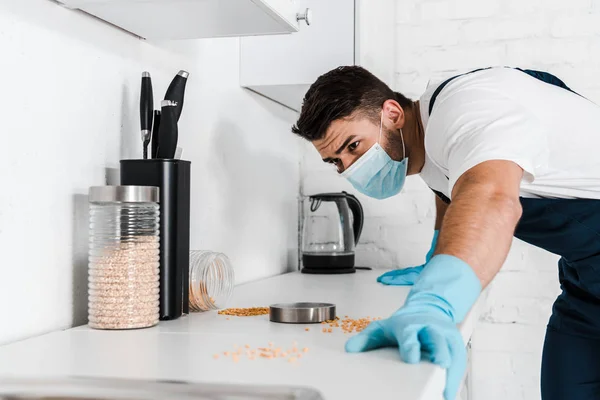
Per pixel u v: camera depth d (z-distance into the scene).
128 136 1.49
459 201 0.99
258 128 2.38
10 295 1.11
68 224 1.27
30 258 1.16
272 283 2.12
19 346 1.03
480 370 2.70
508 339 2.68
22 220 1.14
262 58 2.19
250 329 1.17
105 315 1.17
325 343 1.02
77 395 0.81
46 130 1.20
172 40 1.72
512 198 0.99
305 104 1.63
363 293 1.80
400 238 2.79
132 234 1.19
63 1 1.23
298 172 2.89
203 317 1.33
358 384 0.75
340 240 2.49
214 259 1.42
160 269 1.27
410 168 1.77
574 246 1.60
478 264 0.94
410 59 2.77
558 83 1.60
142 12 1.34
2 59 1.09
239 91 2.20
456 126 1.16
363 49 2.25
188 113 1.82
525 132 1.10
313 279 2.26
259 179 2.39
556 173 1.48
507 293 2.68
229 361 0.90
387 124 1.64
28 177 1.16
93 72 1.36
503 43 2.70
